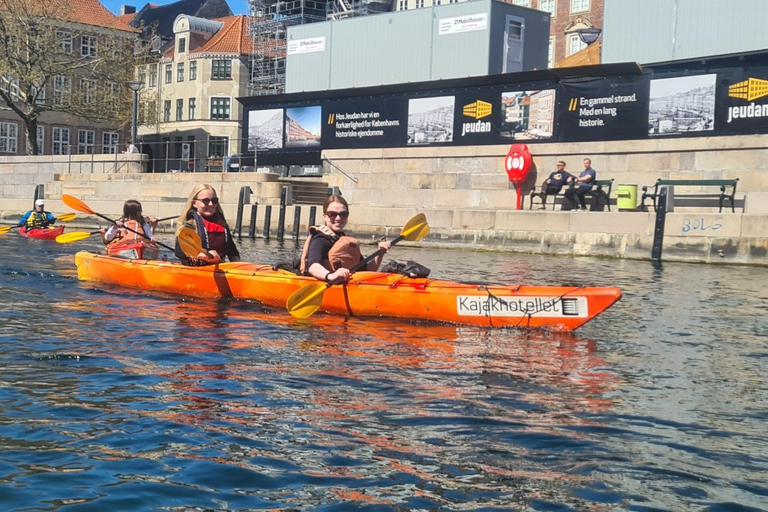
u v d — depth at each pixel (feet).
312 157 101.91
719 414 19.07
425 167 90.89
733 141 70.18
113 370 21.76
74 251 57.62
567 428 17.70
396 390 20.45
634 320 32.76
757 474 15.23
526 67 95.14
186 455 15.58
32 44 140.15
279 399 19.39
